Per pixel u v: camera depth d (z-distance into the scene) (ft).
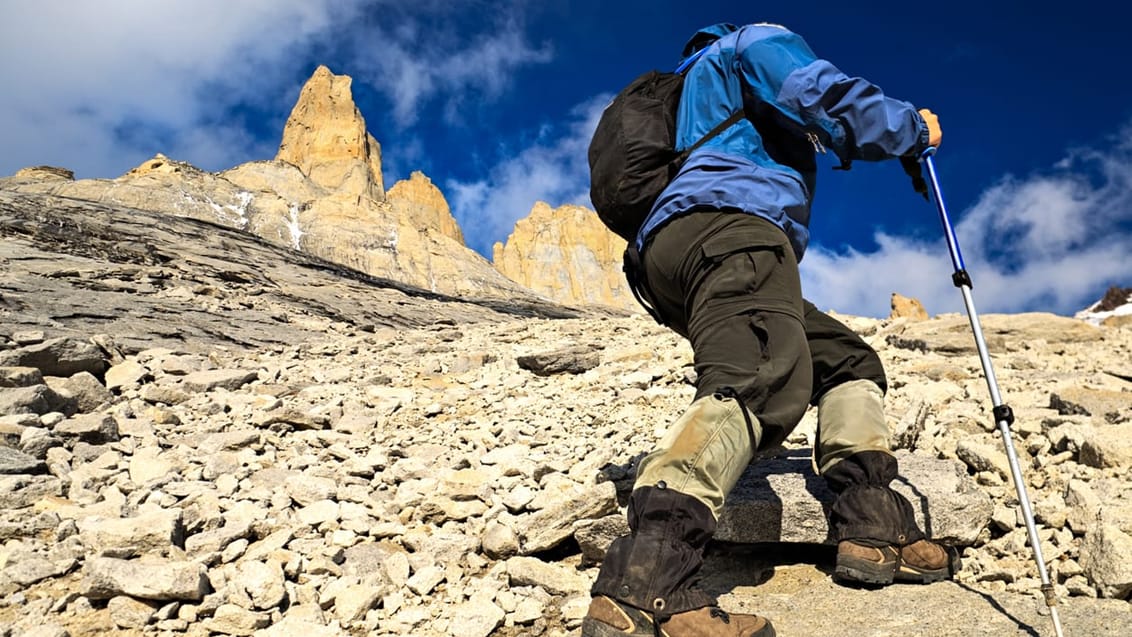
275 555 11.50
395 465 15.64
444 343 33.24
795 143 9.86
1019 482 8.80
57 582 10.63
